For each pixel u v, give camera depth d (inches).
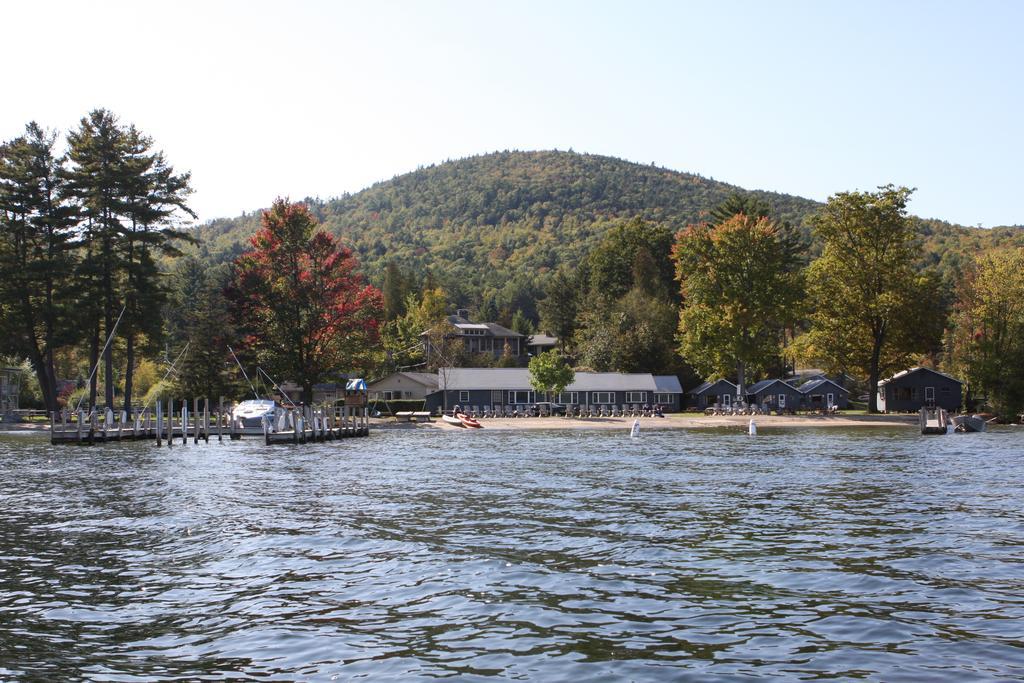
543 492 1370.6
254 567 813.9
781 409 4480.8
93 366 3462.1
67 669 539.8
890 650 562.6
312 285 3612.2
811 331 4288.9
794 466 1820.9
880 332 4133.9
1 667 542.9
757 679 512.4
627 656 554.9
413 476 1632.6
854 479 1549.0
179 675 528.7
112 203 3405.5
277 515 1130.7
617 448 2436.0
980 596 696.4
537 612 656.4
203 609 671.8
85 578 773.9
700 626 617.6
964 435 3031.5
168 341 5511.8
